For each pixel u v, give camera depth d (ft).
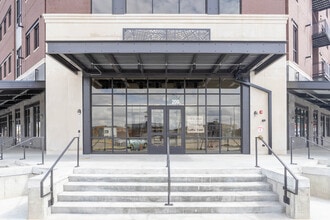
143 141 50.14
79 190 28.48
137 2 49.96
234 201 27.07
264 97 49.93
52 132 50.03
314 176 33.30
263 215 25.16
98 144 50.11
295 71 57.62
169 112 50.34
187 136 49.98
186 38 43.47
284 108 49.65
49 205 25.41
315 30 77.82
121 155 47.32
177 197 26.96
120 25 44.29
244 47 37.01
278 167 31.99
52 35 44.06
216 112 50.44
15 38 79.66
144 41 36.68
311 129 74.23
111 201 27.02
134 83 50.65
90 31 44.19
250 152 49.49
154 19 44.45
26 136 72.13
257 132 49.65
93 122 50.42
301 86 50.24
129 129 50.29
